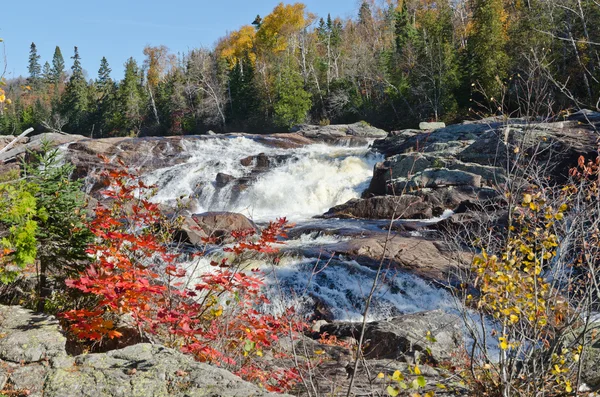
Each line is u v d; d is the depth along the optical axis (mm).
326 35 81750
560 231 5164
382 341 7586
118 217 5707
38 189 5934
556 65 23422
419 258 12750
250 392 3641
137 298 4941
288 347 6680
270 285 11594
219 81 71375
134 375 3828
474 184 19531
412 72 49969
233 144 34000
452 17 55656
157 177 27188
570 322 4246
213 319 5336
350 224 17953
